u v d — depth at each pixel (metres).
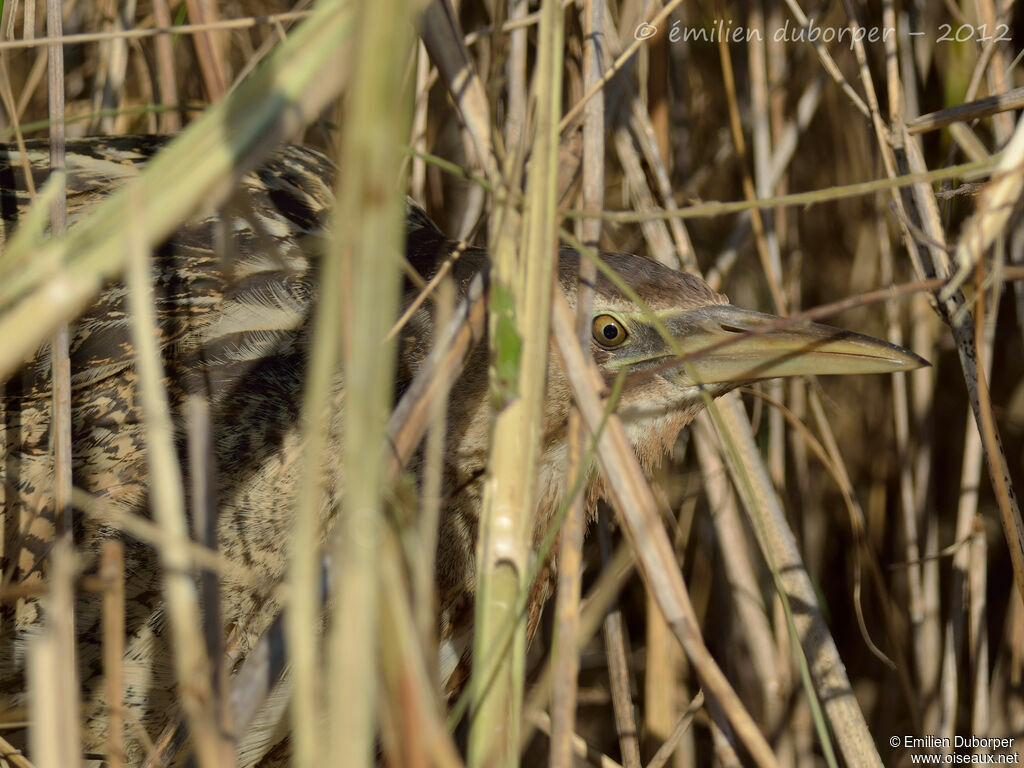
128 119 5.44
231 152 1.93
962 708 5.07
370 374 1.79
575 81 4.58
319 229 4.39
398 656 1.96
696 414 4.35
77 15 5.64
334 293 1.80
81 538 3.82
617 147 4.77
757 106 4.96
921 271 3.98
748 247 5.82
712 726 3.96
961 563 4.68
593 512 4.53
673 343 2.84
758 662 4.68
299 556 1.88
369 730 1.87
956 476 5.76
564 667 2.58
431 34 2.83
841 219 5.83
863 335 4.13
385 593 1.93
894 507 5.76
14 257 2.31
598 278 4.34
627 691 4.22
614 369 4.34
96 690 3.85
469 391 4.17
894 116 4.14
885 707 5.44
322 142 5.72
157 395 1.97
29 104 5.48
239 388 3.99
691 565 5.55
